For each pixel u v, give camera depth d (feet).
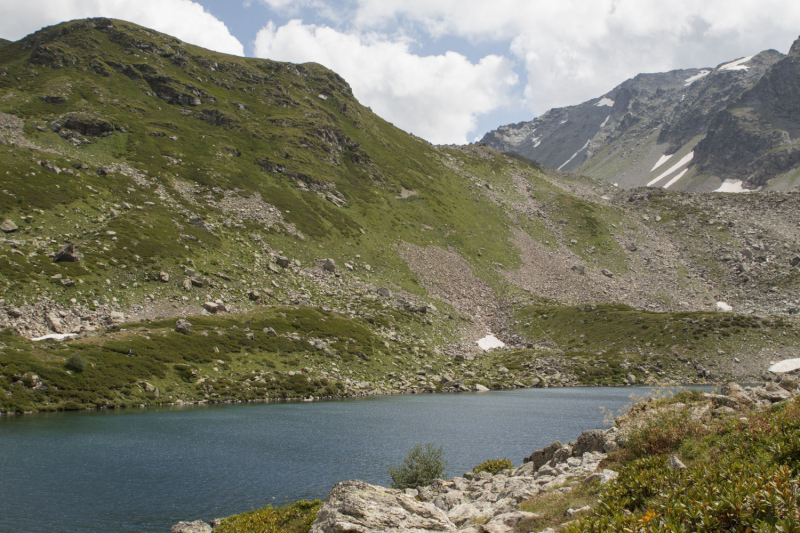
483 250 588.09
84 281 281.33
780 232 632.79
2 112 447.42
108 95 540.93
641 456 63.26
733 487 34.65
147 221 367.66
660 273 581.94
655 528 32.91
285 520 73.15
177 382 236.43
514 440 167.63
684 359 373.81
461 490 86.99
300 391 262.47
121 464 131.44
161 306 297.74
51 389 198.70
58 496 105.70
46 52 558.15
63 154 423.23
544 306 488.02
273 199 495.00
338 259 459.32
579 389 330.95
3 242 281.13
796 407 54.19
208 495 108.99
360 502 52.39
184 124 561.02
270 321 323.78
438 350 387.34
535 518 51.39
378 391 290.35
